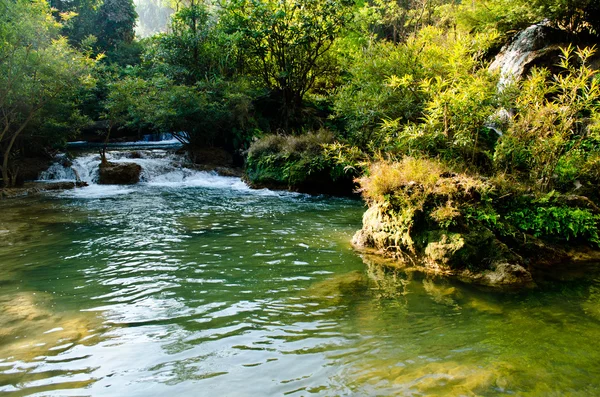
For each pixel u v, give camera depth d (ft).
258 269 17.78
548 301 13.80
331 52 65.67
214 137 62.95
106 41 112.27
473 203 18.70
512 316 12.63
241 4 62.49
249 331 11.85
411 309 13.30
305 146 45.55
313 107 67.62
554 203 19.71
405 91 31.81
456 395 8.42
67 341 11.22
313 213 31.37
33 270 17.79
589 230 19.11
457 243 16.69
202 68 67.46
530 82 21.85
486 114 21.39
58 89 45.37
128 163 51.37
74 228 26.16
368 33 75.82
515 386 8.77
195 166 55.93
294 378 9.32
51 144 53.47
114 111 52.19
